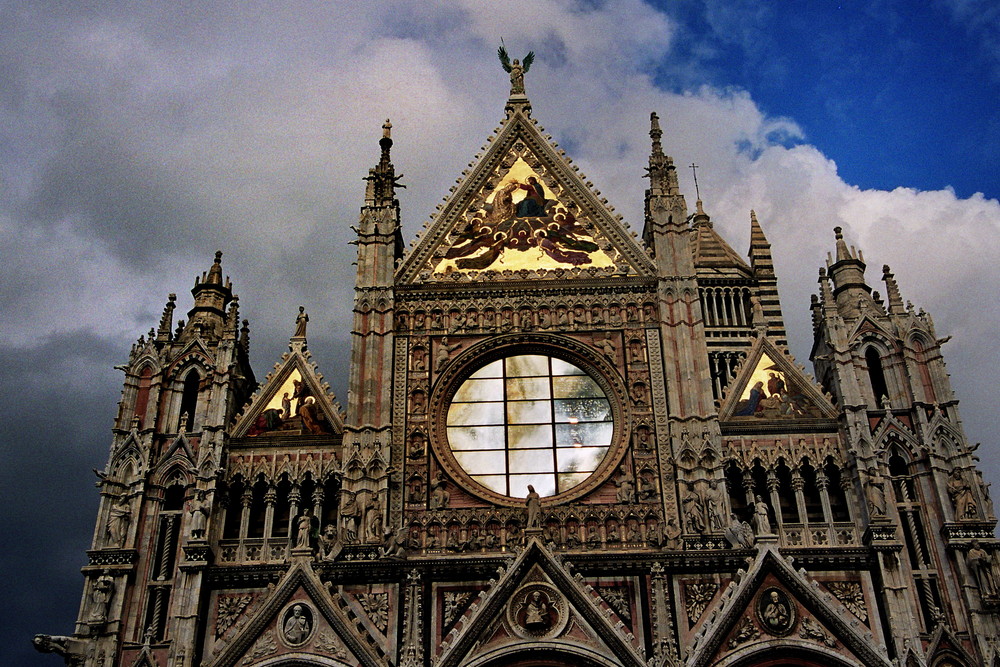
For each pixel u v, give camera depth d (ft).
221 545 149.07
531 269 173.17
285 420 159.94
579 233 177.37
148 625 142.92
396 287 171.01
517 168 184.03
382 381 161.68
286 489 155.33
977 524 145.38
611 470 153.99
